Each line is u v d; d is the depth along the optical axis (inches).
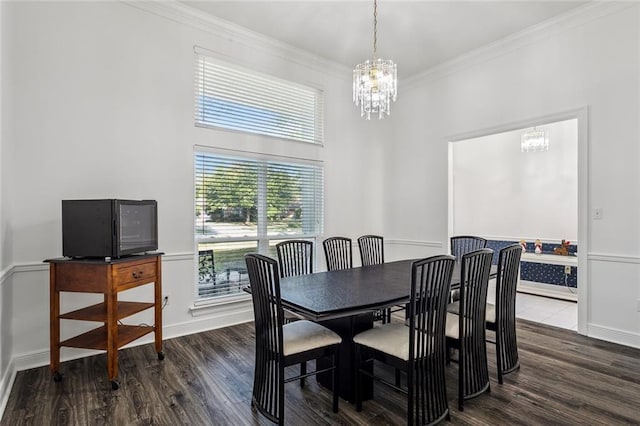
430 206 186.2
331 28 141.5
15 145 98.8
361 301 75.4
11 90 95.4
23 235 100.4
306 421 76.7
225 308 140.8
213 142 137.6
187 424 74.9
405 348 74.2
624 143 119.9
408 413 71.4
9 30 92.9
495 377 96.8
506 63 153.2
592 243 127.3
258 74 152.4
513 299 100.3
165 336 125.7
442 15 131.6
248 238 148.6
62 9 106.3
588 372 98.9
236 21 136.6
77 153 108.9
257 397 79.8
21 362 99.8
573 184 195.9
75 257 95.6
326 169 177.2
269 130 156.2
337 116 181.8
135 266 98.6
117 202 93.4
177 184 128.6
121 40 116.7
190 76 131.7
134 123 119.3
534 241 211.0
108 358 90.0
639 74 116.5
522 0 121.9
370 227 195.9
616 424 74.6
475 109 165.3
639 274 116.7
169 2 123.3
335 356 80.7
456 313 98.7
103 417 77.2
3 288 86.0
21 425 74.1
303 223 168.4
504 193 226.5
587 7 125.3
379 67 111.8
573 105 132.0
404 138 199.2
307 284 93.4
